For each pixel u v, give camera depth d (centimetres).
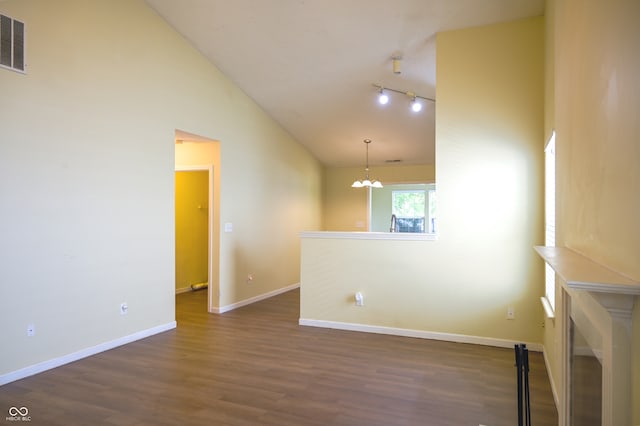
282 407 284
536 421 266
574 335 199
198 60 525
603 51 149
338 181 899
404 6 411
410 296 461
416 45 472
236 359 380
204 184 770
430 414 275
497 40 430
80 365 363
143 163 449
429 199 1176
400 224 1202
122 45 425
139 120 444
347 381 330
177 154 589
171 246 489
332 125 695
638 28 111
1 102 321
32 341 341
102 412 275
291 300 655
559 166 272
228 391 310
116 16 418
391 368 359
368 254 478
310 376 339
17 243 331
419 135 708
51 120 357
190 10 456
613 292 110
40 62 348
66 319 368
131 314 435
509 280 426
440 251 450
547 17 371
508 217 427
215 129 554
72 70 375
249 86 596
